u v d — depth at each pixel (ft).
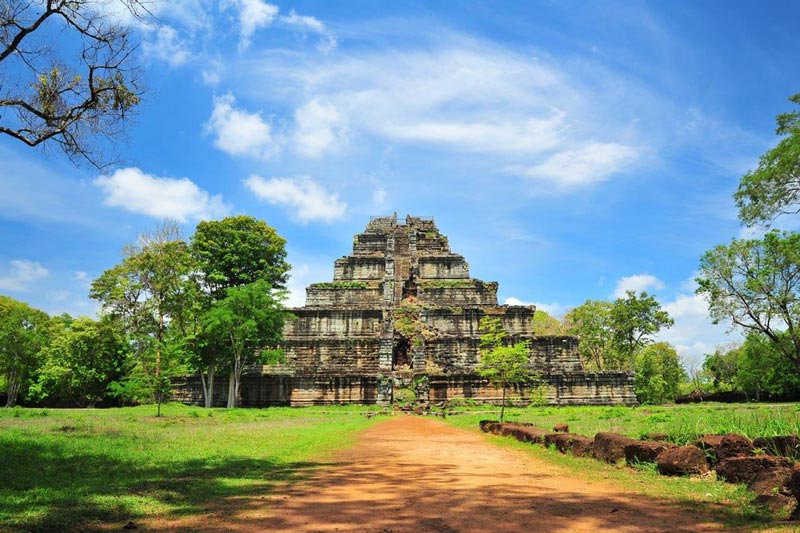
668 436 51.65
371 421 126.00
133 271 185.57
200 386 196.13
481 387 183.93
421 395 181.16
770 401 223.30
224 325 170.09
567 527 27.71
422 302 221.25
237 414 139.13
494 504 33.47
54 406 215.72
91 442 62.80
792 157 109.09
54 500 32.65
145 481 40.14
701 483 37.09
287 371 196.75
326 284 223.71
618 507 31.71
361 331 207.72
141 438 70.03
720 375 284.82
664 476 40.65
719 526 26.81
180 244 187.52
